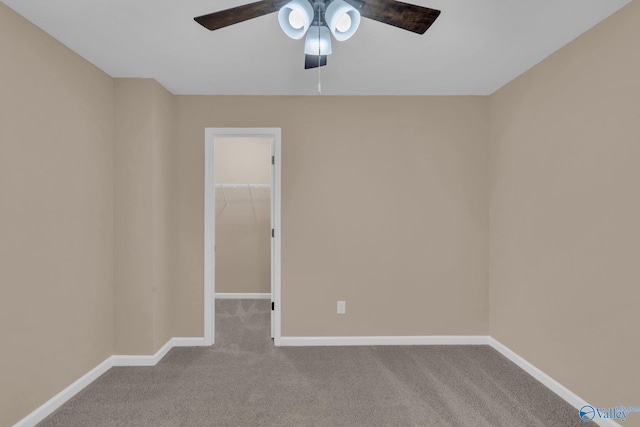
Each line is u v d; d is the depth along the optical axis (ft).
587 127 6.73
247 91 9.93
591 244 6.64
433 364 9.00
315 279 10.28
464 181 10.36
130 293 8.92
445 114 10.33
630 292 5.86
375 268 10.32
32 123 6.41
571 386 7.13
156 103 9.11
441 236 10.36
